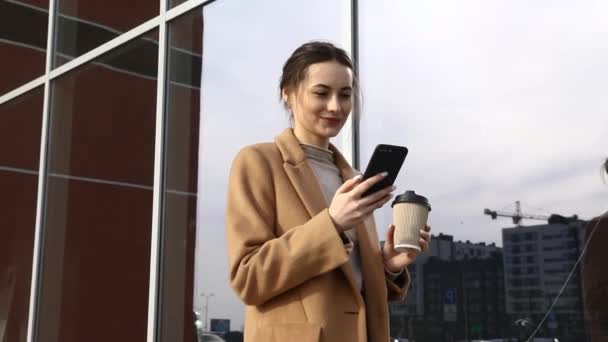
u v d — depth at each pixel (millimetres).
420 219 1192
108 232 3541
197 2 3215
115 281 3406
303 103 1247
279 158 1232
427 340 2068
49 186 4051
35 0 4484
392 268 1271
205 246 2938
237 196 1175
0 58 4645
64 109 4086
